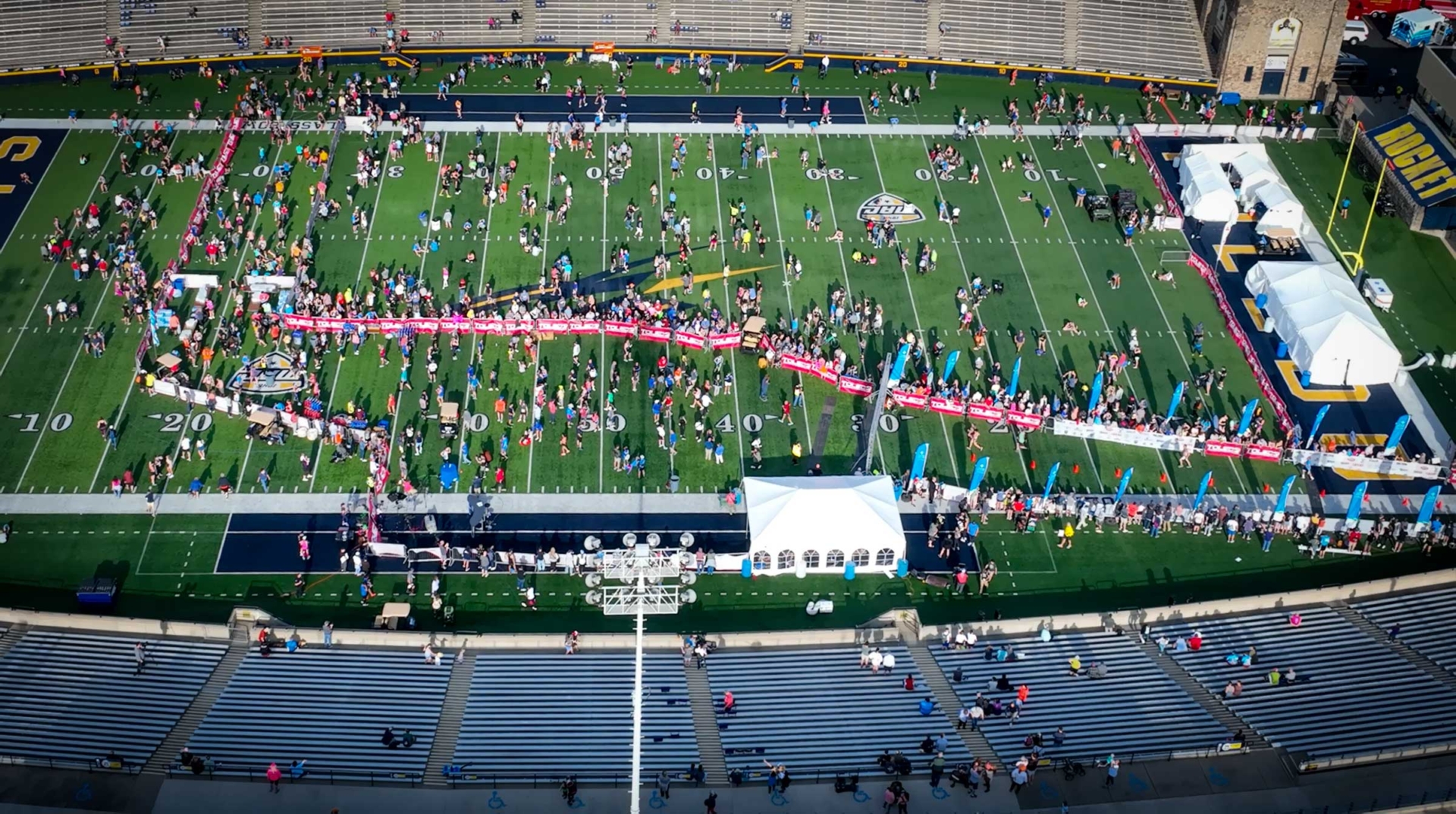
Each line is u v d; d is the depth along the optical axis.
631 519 82.25
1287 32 114.00
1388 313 97.69
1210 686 71.88
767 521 79.31
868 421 88.56
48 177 104.56
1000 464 86.31
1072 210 105.88
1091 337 95.00
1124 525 83.12
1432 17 122.75
